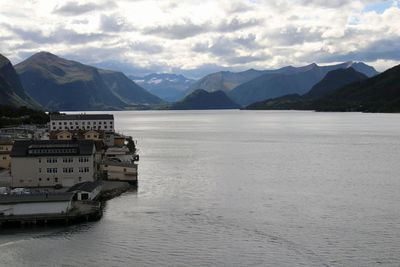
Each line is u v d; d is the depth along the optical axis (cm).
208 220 9275
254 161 17812
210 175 14600
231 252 7556
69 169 11856
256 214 9694
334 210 9950
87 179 11919
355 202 10656
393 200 10831
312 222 9062
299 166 16288
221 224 9000
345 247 7712
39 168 11788
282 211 9906
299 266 6994
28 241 8088
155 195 11606
